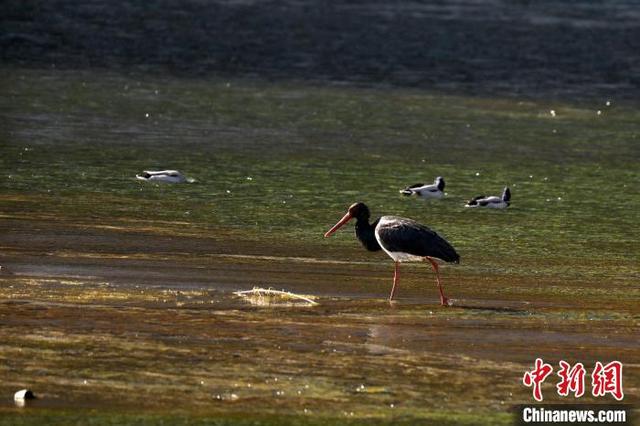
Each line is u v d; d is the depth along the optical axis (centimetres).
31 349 1712
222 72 5997
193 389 1582
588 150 4353
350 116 4841
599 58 7138
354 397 1584
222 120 4597
